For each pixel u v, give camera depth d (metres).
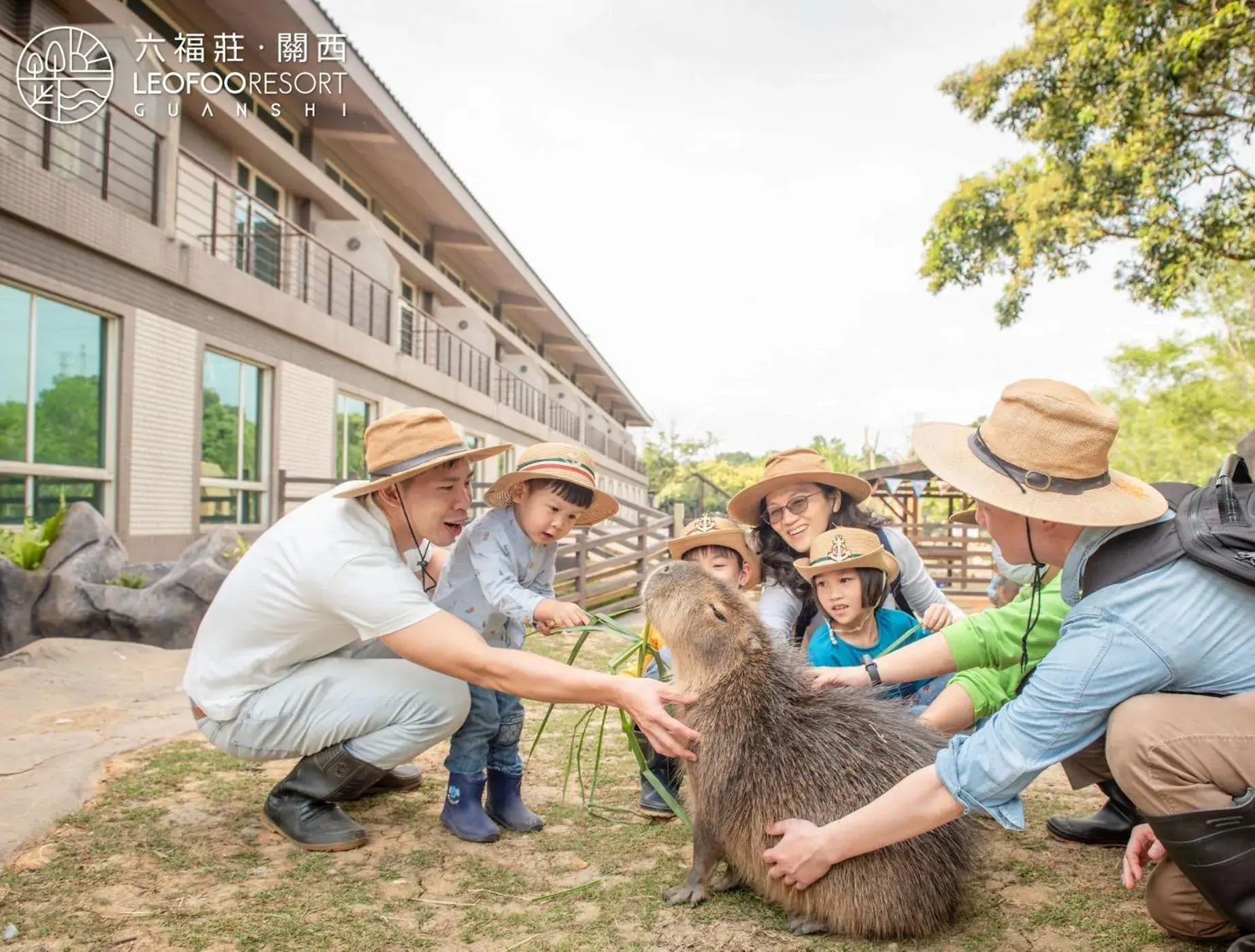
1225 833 2.04
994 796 2.21
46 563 7.99
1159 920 2.40
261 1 12.82
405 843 3.11
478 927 2.48
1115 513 2.13
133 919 2.45
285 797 3.08
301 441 14.24
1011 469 2.24
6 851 2.84
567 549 10.66
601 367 41.81
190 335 11.37
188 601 7.88
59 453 9.42
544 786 3.88
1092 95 14.17
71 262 9.33
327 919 2.49
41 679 5.83
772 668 2.73
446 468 2.93
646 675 3.73
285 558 2.89
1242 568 2.02
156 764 3.86
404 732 3.00
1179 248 14.66
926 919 2.46
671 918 2.57
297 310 13.85
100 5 10.75
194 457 11.43
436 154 19.36
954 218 17.72
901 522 18.59
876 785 2.48
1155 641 2.11
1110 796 3.23
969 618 3.18
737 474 65.75
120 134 10.52
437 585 3.54
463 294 24.44
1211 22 11.66
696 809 2.68
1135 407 45.03
